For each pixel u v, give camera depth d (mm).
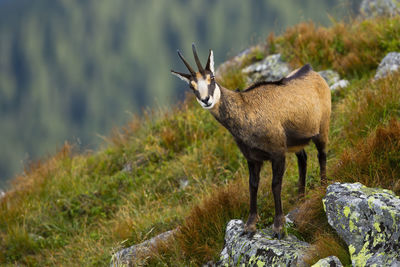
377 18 35031
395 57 27781
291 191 21359
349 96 26438
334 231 16391
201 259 18750
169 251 19750
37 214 28703
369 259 14031
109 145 33750
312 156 23516
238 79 33656
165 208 25234
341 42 33125
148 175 29422
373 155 18500
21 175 32812
